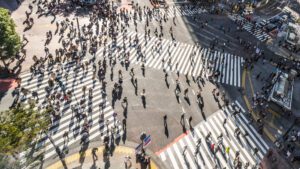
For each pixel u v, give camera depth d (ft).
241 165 118.21
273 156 127.85
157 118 133.59
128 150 115.14
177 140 124.26
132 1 256.93
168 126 130.31
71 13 220.43
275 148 132.16
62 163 106.11
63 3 233.35
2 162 77.25
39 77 148.05
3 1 215.51
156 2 272.31
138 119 130.93
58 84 144.56
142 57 178.91
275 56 216.13
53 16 210.38
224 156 121.49
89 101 136.36
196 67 180.75
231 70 185.68
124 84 151.33
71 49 170.91
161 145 120.47
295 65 205.26
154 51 188.96
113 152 113.50
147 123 129.70
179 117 136.98
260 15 287.89
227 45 219.00
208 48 208.85
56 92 139.33
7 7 209.67
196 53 198.18
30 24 193.98
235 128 138.21
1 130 79.25
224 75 178.70
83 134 118.52
